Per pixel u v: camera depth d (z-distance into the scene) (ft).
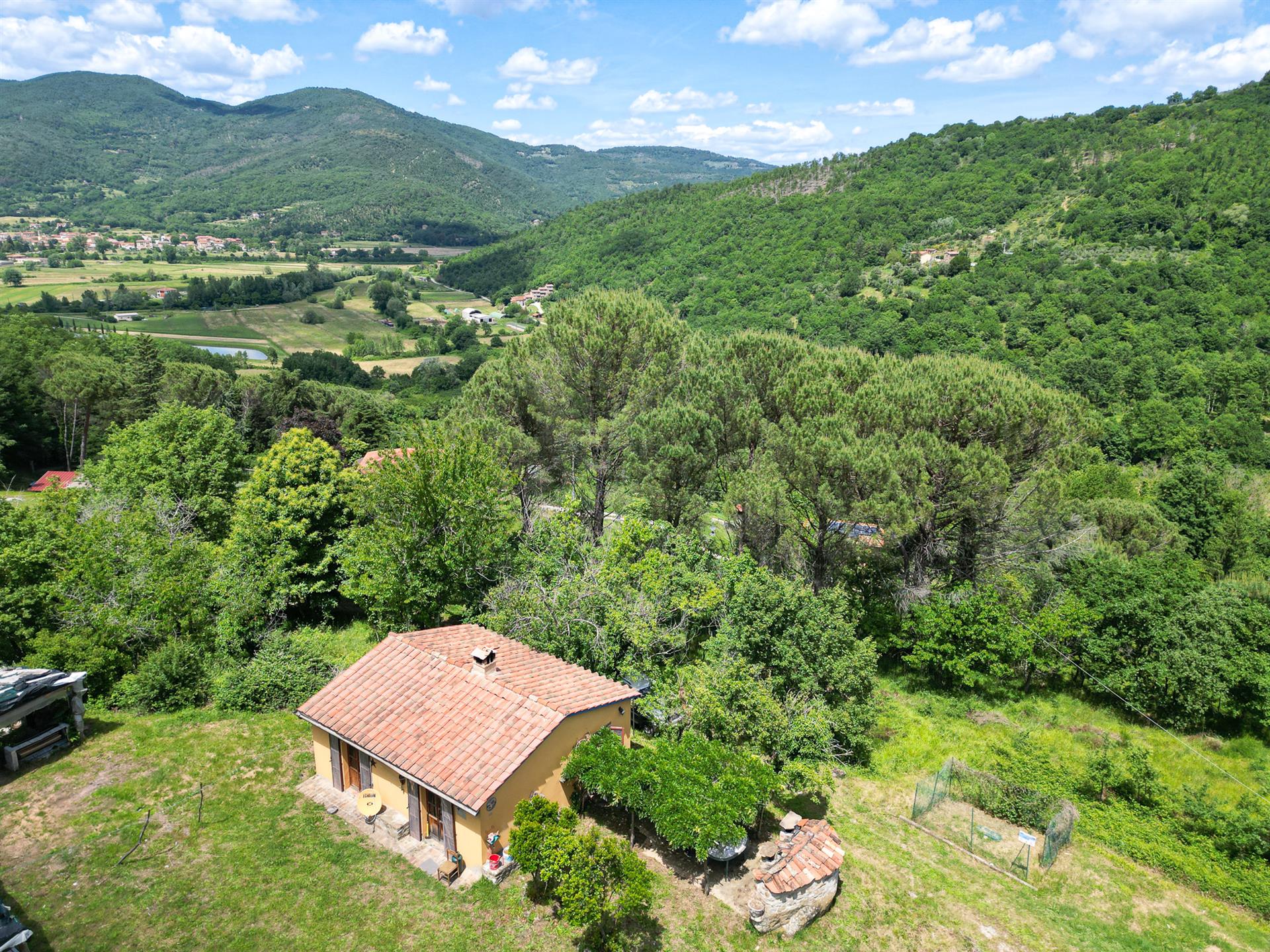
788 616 74.02
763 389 114.21
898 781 75.92
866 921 54.29
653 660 81.97
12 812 57.67
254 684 76.23
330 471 105.91
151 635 84.17
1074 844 65.87
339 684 64.59
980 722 88.38
